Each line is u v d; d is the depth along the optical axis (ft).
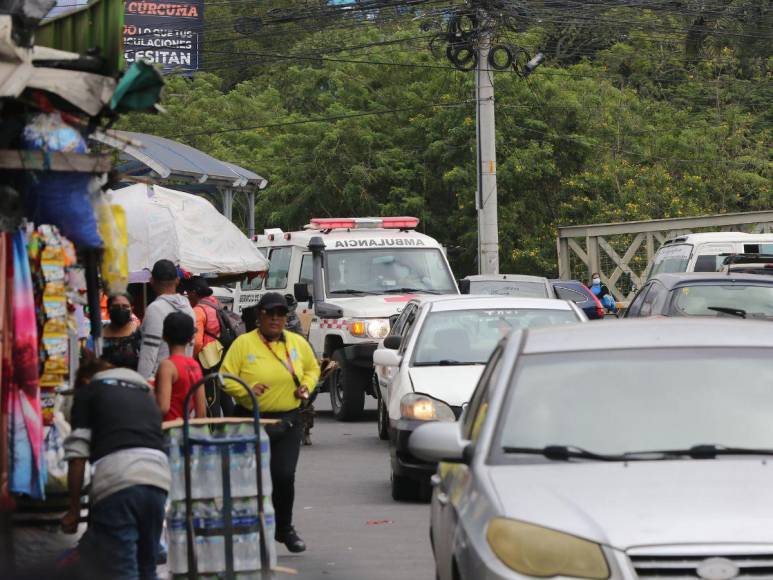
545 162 429.79
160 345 104.94
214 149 455.63
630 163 466.29
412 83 459.32
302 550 94.17
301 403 94.94
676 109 521.24
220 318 137.18
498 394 61.87
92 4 75.61
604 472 55.26
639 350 63.52
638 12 499.51
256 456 76.28
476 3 278.05
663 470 55.11
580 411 60.08
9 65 68.18
